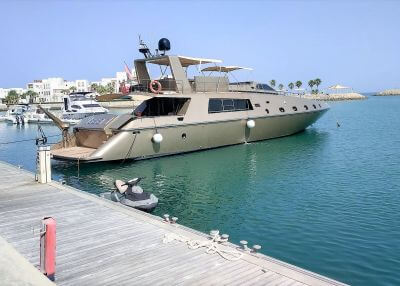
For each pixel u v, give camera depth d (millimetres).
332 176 16625
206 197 13922
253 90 27156
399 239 9531
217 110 23438
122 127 19391
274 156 21828
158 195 14352
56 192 11242
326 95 159625
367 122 43781
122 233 7684
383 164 18984
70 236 7555
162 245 7016
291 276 5680
